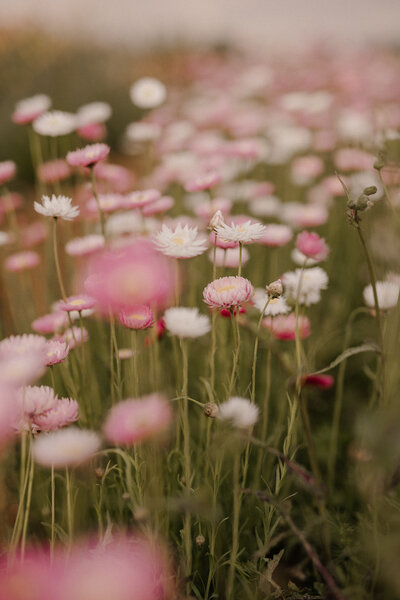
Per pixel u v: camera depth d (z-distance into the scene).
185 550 0.68
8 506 0.74
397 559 0.59
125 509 0.73
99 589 0.45
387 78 2.01
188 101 2.37
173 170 1.28
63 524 0.70
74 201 1.22
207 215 0.87
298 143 1.50
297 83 2.23
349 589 0.62
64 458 0.60
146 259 0.52
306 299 0.79
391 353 0.66
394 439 0.54
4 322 1.00
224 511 0.74
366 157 1.04
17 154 2.18
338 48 2.82
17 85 2.98
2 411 0.52
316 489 0.60
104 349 0.89
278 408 0.84
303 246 0.75
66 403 0.63
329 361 0.93
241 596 0.68
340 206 1.20
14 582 0.46
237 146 1.17
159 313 0.76
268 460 0.76
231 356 0.82
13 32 3.46
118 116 2.58
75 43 3.49
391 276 0.73
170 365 0.82
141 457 0.67
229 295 0.65
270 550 0.72
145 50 3.83
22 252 0.96
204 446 0.76
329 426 0.86
